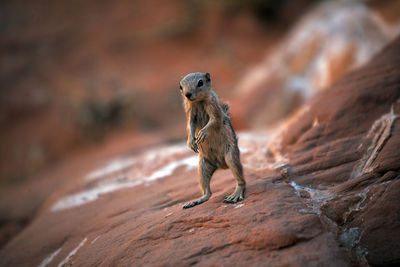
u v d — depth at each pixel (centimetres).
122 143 2430
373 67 848
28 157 2702
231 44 3900
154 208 710
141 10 4259
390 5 2072
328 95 849
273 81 2427
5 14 4297
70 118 2898
